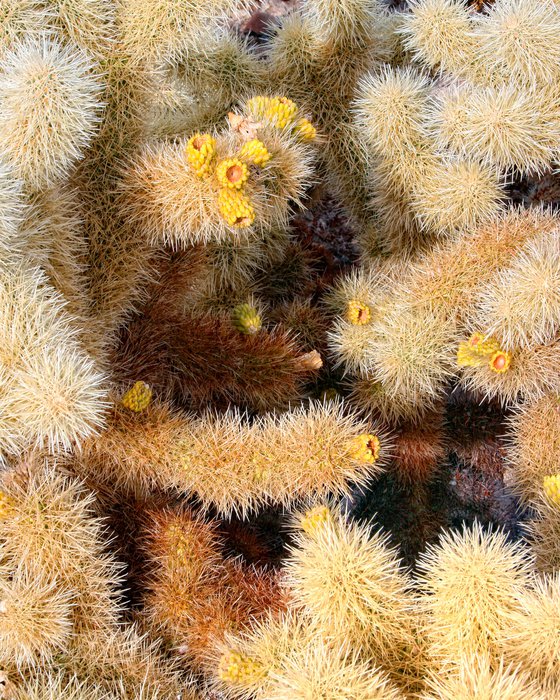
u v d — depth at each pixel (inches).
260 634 41.7
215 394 49.7
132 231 45.9
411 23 48.1
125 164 45.5
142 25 44.5
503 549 40.8
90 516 44.3
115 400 44.9
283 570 45.4
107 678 42.1
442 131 46.9
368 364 49.4
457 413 53.0
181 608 43.9
